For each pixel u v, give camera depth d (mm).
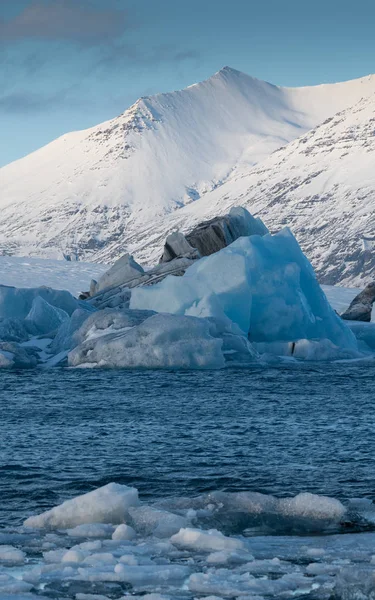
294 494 25562
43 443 34156
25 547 17906
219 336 64875
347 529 19906
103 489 20734
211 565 16484
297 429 37938
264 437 35875
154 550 17453
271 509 21078
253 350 65875
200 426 38750
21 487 26344
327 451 32625
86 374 58562
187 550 17562
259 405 45719
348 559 16859
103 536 18734
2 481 27172
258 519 20438
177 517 19719
